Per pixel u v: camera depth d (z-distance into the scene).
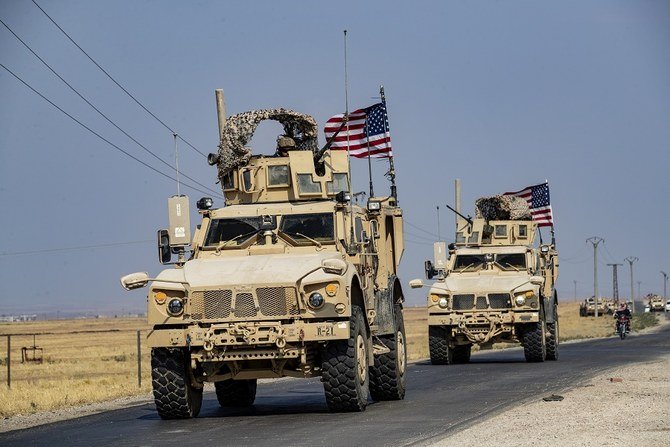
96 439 18.56
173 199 22.05
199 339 20.14
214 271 20.98
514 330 38.91
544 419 18.25
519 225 42.97
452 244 41.81
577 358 41.03
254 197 23.53
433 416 19.70
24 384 39.59
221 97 34.66
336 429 18.19
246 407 24.11
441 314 39.31
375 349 22.89
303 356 20.12
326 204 22.81
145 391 32.19
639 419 18.00
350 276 20.61
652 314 167.50
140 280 20.59
